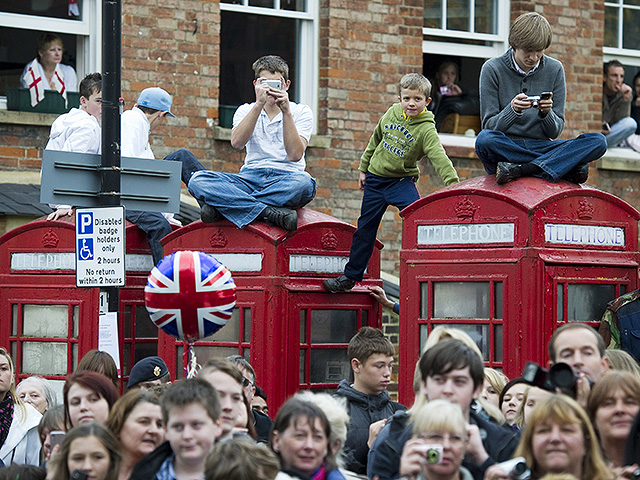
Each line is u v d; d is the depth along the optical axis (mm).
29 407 14984
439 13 27969
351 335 18250
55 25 24734
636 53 29719
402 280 16719
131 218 19516
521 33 15953
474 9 28297
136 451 11344
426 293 16516
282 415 10688
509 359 15617
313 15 26625
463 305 16188
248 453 9883
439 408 9836
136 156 19531
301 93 26578
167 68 24922
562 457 9828
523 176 16141
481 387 10836
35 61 24562
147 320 19906
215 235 17750
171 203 16375
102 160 15758
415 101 17750
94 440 10688
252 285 17328
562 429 9852
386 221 26812
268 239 17234
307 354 17609
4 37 24359
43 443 12727
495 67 16469
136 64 24641
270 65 17297
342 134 26453
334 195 26359
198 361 17828
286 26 26594
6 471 11148
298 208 18125
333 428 11062
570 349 11586
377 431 12852
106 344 15555
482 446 10289
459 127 27969
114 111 15766
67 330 19141
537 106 15758
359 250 17953
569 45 28531
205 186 17578
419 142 17938
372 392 14305
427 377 10656
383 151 18172
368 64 26703
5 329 19703
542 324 15430
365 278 18406
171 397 10562
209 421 10555
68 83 24859
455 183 17203
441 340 11094
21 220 22453
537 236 15508
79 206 15781
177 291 13594
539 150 16328
